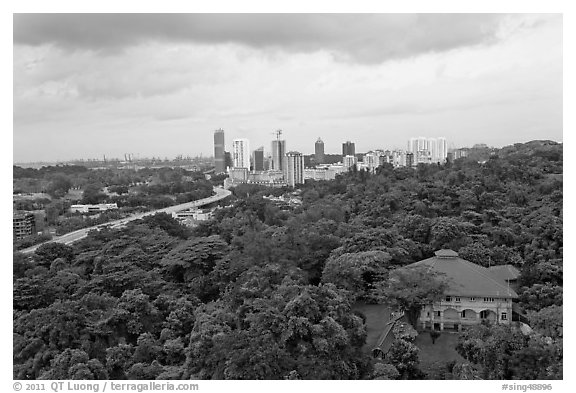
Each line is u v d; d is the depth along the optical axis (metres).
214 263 99.56
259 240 101.88
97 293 87.50
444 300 82.00
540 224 108.56
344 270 87.94
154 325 79.94
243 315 72.50
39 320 74.56
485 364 61.97
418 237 110.81
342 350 65.38
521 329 71.31
